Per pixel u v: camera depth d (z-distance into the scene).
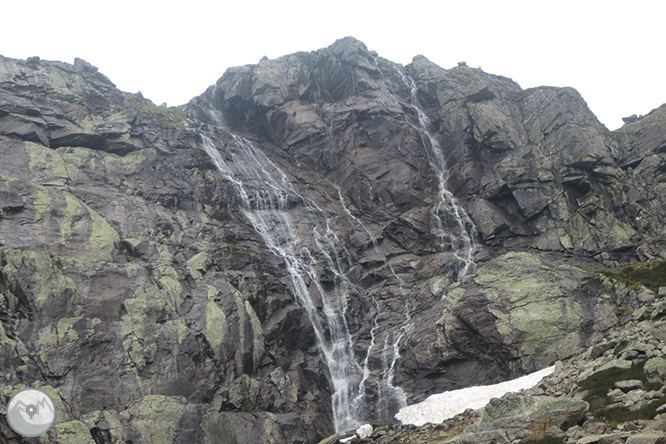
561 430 19.41
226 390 27.53
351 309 36.53
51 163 34.44
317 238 40.75
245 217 40.78
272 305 32.97
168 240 33.75
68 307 26.30
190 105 55.06
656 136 42.22
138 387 25.28
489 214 42.00
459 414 27.08
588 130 43.75
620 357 24.31
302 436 27.66
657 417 17.67
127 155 38.62
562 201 41.44
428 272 39.31
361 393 32.12
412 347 33.03
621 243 37.19
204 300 30.25
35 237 29.02
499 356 30.69
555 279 32.66
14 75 40.38
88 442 22.19
